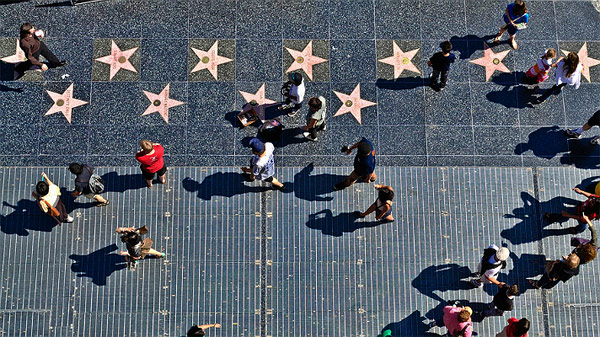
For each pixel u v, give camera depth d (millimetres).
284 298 11797
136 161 12555
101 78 13086
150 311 11617
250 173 11836
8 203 12133
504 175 12734
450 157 12844
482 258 11328
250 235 12148
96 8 13602
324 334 11641
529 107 13273
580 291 12031
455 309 10914
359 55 13555
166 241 12023
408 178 12641
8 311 11484
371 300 11852
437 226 12336
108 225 12078
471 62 13594
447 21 13914
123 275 11789
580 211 11711
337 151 12797
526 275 12094
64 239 11945
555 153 12953
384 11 13930
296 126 12938
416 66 13523
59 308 11555
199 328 10531
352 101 13180
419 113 13141
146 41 13422
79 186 11266
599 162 12922
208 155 12656
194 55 13367
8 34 13367
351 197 12461
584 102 13344
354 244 12156
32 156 12477
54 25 13445
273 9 13805
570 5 14133
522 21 12883
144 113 12883
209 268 11906
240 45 13500
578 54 13766
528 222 12445
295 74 11727
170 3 13719
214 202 12320
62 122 12727
